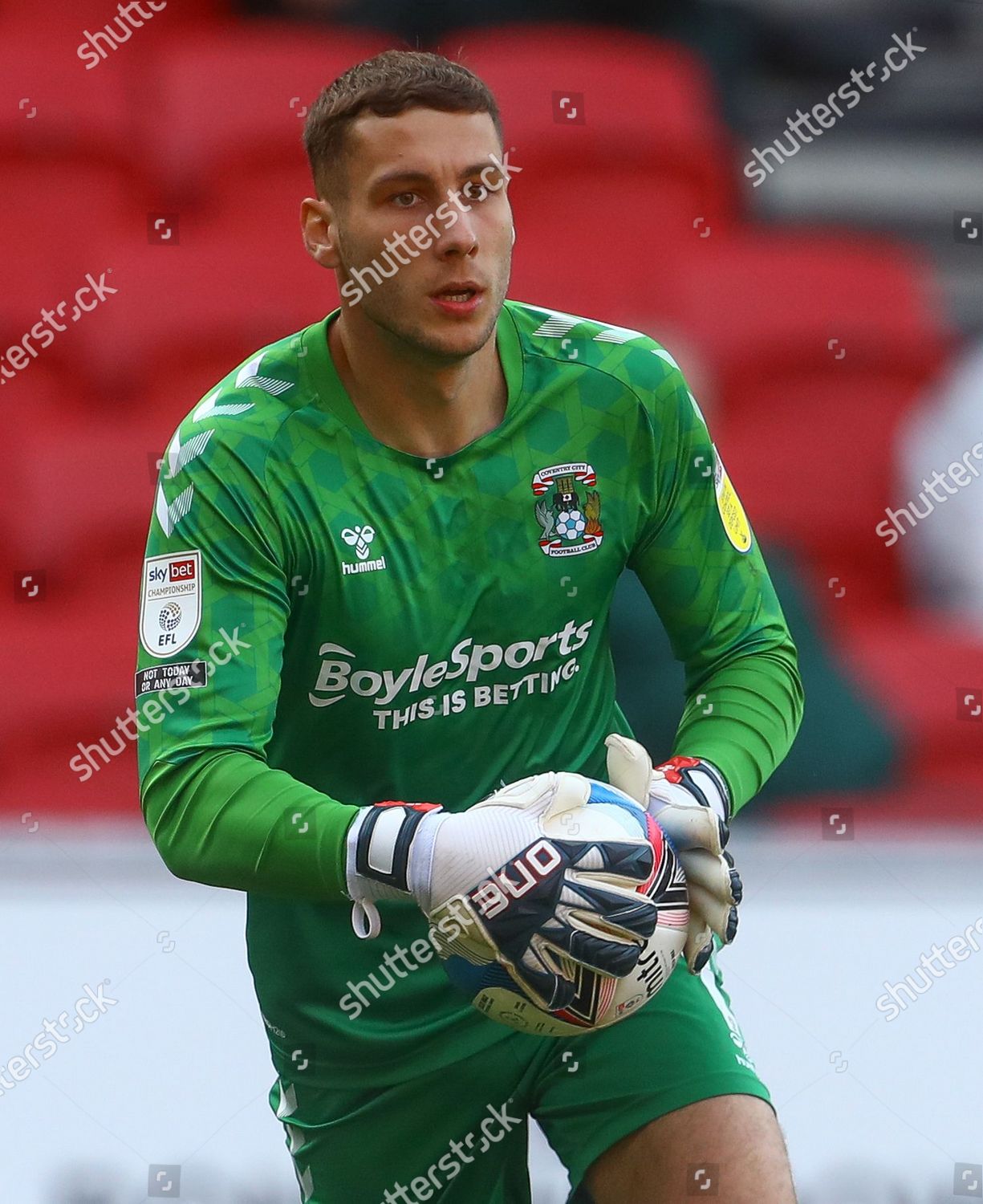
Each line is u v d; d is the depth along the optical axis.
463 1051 10.37
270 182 29.05
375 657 9.69
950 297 30.69
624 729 11.17
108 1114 12.91
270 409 9.45
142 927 15.29
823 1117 12.99
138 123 29.59
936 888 16.22
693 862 9.12
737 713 10.21
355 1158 10.95
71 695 20.58
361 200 9.12
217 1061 13.66
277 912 10.57
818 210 31.50
